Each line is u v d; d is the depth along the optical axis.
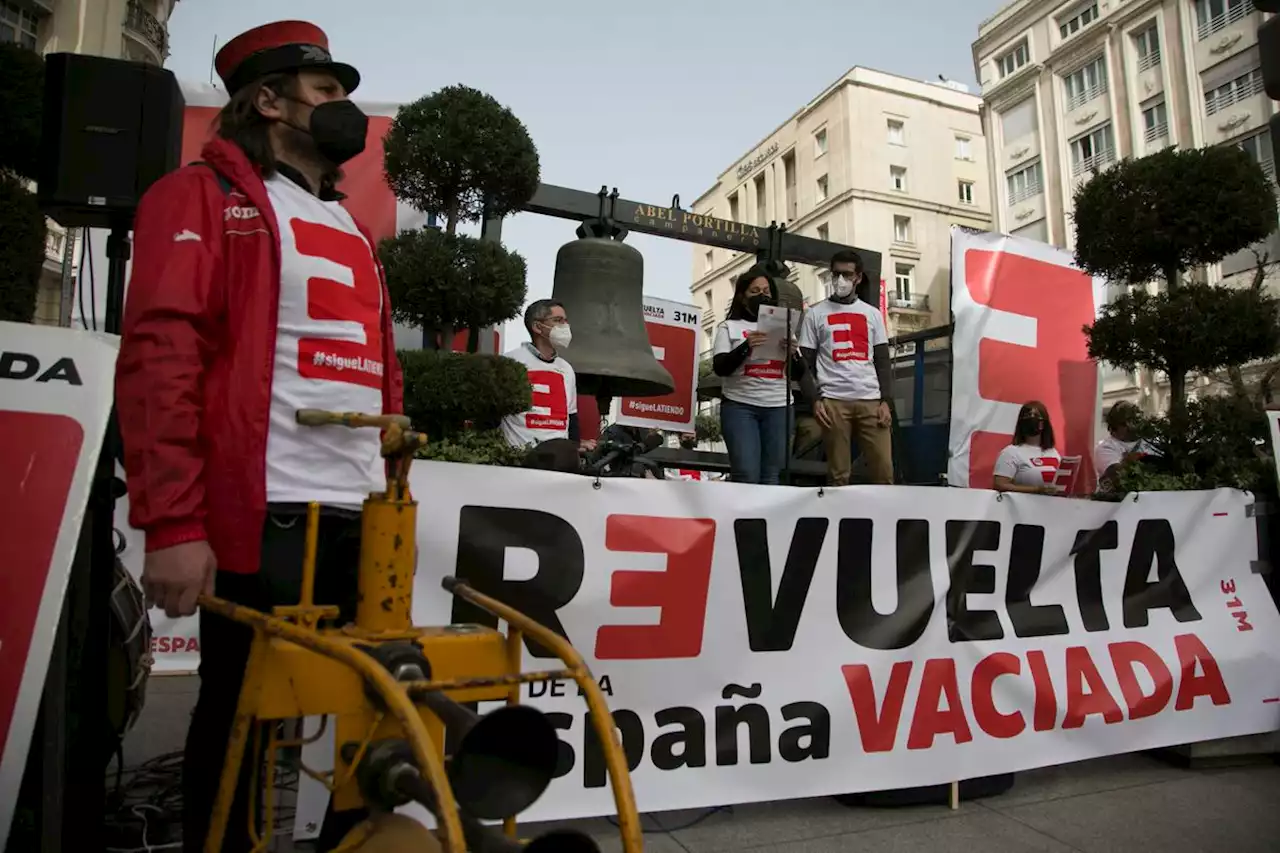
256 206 1.67
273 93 1.81
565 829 1.06
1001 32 33.12
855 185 36.72
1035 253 5.90
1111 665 3.28
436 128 3.44
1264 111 23.94
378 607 1.41
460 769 1.09
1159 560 3.49
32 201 3.23
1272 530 3.78
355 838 1.25
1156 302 4.53
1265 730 3.47
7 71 3.18
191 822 1.62
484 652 1.45
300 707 1.28
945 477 5.93
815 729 2.76
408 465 1.48
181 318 1.51
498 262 3.47
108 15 16.23
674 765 2.59
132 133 2.35
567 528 2.58
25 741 1.71
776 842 2.53
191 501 1.46
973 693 3.01
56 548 1.80
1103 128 29.20
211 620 1.65
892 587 2.97
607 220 5.18
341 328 1.75
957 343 5.56
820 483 6.09
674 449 6.02
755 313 5.06
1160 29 26.97
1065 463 5.69
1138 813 2.84
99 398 1.90
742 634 2.74
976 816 2.80
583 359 4.63
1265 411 4.02
